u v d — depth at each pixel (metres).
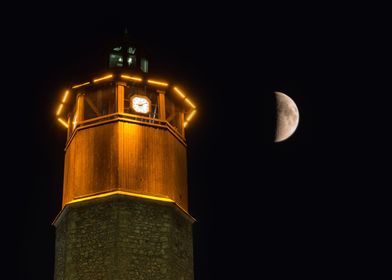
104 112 33.12
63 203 31.09
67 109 34.50
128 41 34.81
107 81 32.50
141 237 28.67
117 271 27.36
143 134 31.41
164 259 28.66
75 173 30.84
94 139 31.22
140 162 30.56
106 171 30.05
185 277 29.72
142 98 32.56
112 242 28.09
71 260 28.38
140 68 34.12
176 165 32.19
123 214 28.80
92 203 29.50
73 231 29.12
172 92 33.69
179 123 34.53
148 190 30.06
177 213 30.84
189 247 31.09
